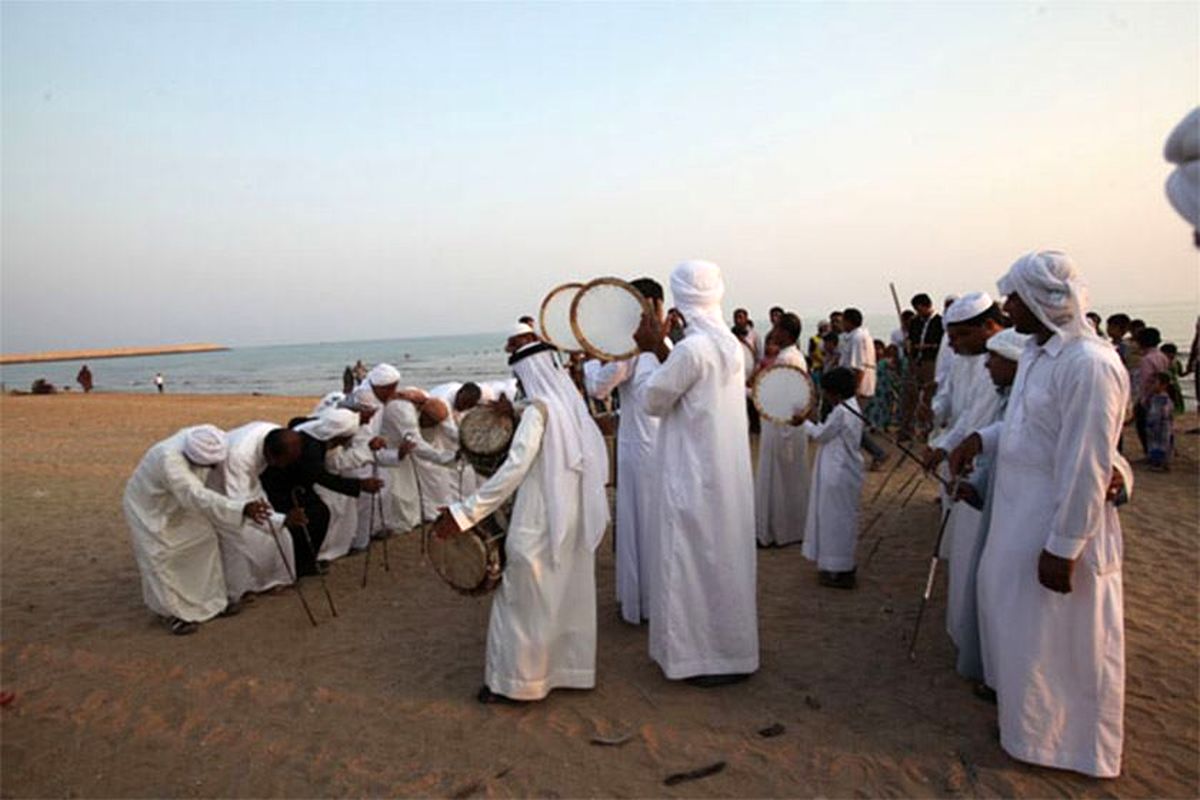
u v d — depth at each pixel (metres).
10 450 15.60
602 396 5.38
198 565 5.58
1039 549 3.30
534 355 4.21
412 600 5.99
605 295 4.30
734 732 3.96
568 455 4.11
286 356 176.88
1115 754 3.35
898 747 3.78
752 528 4.39
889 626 5.23
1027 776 3.49
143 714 4.33
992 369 4.20
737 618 4.33
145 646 5.24
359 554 7.16
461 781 3.63
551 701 4.32
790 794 3.46
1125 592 5.71
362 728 4.12
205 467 5.50
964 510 4.45
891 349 13.20
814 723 4.03
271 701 4.44
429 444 7.36
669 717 4.12
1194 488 8.99
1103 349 3.13
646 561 5.30
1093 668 3.30
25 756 3.94
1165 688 4.28
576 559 4.25
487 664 4.30
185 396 37.69
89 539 8.11
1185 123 1.47
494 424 4.26
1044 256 3.23
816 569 6.43
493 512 4.34
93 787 3.67
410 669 4.80
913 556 6.69
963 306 4.55
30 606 6.07
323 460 6.17
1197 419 14.34
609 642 5.10
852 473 5.85
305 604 5.49
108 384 76.12
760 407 5.88
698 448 4.19
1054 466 3.27
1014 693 3.43
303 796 3.56
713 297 4.41
